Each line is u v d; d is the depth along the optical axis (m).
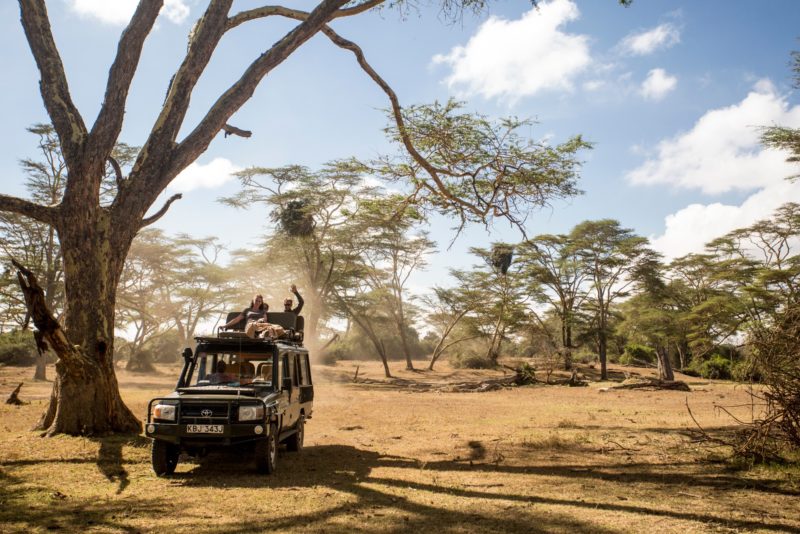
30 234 35.59
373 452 10.91
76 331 11.63
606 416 18.27
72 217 11.68
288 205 37.62
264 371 9.55
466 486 7.81
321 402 24.05
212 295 47.19
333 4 12.32
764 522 6.04
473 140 15.24
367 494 7.16
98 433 11.48
